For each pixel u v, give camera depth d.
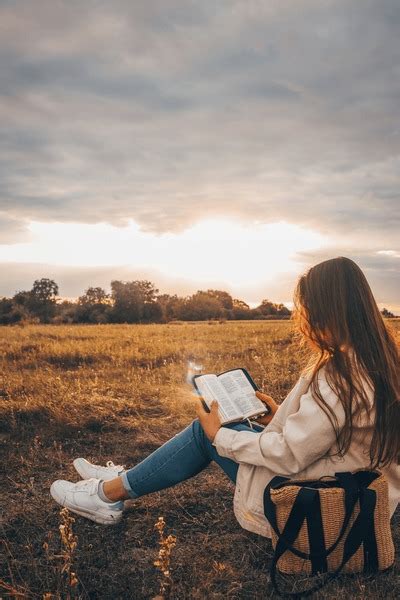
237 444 2.44
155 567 2.72
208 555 2.83
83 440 4.87
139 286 72.62
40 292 70.00
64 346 11.42
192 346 11.70
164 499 3.49
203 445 2.78
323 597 2.35
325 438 2.28
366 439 2.35
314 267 2.48
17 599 2.30
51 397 6.14
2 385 7.04
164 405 6.00
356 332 2.33
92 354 10.27
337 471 2.40
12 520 3.24
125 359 9.73
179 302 83.62
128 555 2.84
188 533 3.09
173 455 2.83
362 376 2.29
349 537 2.34
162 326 26.09
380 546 2.41
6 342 12.97
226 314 82.62
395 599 2.34
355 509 2.35
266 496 2.36
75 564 2.73
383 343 2.35
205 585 2.50
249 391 2.71
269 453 2.35
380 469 2.51
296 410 2.45
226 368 8.31
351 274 2.39
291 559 2.42
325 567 2.40
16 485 3.76
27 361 9.52
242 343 12.55
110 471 3.26
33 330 18.97
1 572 2.67
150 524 3.17
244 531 3.09
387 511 2.42
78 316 69.00
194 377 2.76
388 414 2.28
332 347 2.36
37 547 2.92
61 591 2.47
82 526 3.12
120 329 21.16
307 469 2.42
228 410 2.60
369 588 2.38
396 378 2.33
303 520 2.32
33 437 4.91
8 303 67.75
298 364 7.79
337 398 2.27
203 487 3.70
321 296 2.39
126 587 2.56
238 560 2.78
